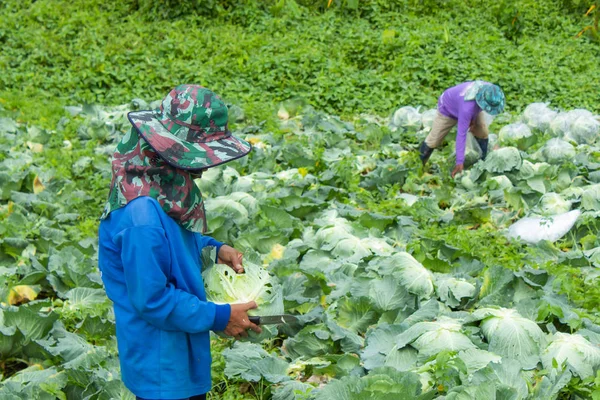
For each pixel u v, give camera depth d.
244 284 3.67
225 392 4.37
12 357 4.80
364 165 8.63
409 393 3.82
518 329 4.45
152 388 3.12
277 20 13.78
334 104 11.47
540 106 10.01
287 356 4.80
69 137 9.48
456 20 14.41
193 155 2.97
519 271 5.50
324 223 6.47
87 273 5.68
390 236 6.60
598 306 5.27
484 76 12.18
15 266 6.09
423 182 8.35
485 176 8.07
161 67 12.23
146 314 2.99
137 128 2.97
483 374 3.97
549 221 6.71
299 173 7.91
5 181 7.51
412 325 4.60
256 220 6.77
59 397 4.20
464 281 5.36
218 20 13.98
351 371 4.38
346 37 13.41
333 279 5.48
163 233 2.98
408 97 11.55
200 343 3.23
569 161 8.23
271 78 11.92
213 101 3.03
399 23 13.98
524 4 15.04
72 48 12.66
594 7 14.26
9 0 14.19
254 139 9.22
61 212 7.13
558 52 13.23
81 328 4.98
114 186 3.04
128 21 13.80
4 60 12.25
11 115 10.21
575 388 4.11
